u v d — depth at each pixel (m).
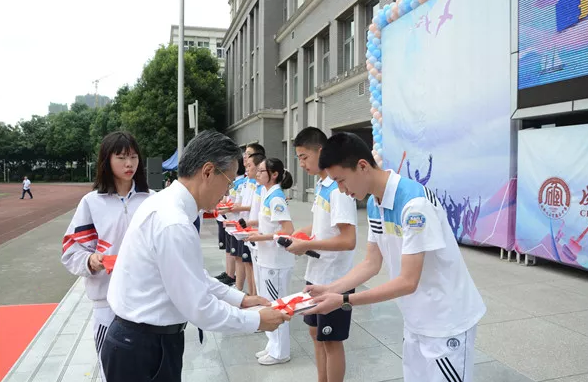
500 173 6.32
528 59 5.80
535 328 3.81
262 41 20.44
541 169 5.64
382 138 9.19
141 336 1.61
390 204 1.85
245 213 5.72
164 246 1.54
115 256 2.22
